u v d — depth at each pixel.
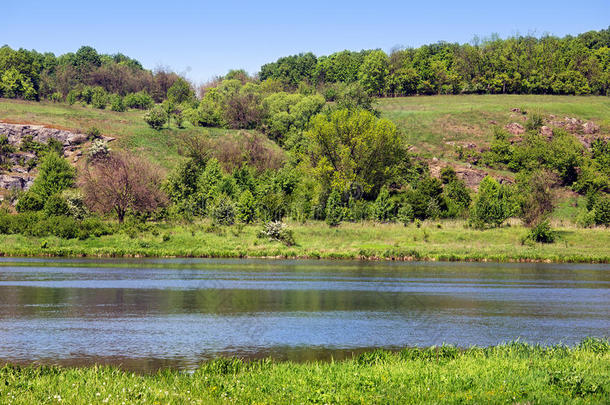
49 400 11.95
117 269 43.94
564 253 56.44
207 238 59.81
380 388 13.27
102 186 66.25
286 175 77.62
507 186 80.06
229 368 16.11
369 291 34.41
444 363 16.53
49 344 20.44
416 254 55.62
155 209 68.75
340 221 68.56
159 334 22.33
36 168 90.69
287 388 13.38
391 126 90.06
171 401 12.06
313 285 36.62
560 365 15.65
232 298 31.25
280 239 60.22
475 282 39.16
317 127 88.56
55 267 44.59
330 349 20.19
